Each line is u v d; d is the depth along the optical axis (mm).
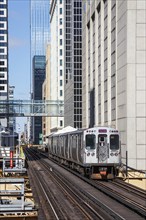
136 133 58219
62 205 28188
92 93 90875
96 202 28828
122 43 62188
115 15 68438
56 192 34906
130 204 27719
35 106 131500
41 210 26250
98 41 85062
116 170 45125
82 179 45531
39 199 31016
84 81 103062
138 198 31672
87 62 99188
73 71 157625
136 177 46594
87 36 99750
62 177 47531
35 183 41844
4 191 24750
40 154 116312
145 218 23625
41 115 132000
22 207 20109
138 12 59031
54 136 81188
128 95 58625
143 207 27250
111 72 72125
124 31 60844
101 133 44562
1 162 49656
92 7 91938
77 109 152625
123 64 61375
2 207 20062
